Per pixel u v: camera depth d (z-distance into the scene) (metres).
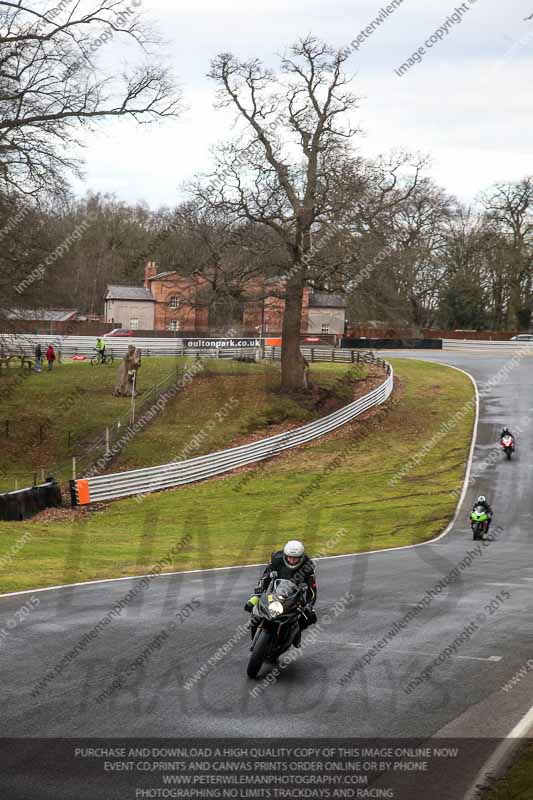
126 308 103.38
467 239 112.50
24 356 61.44
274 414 50.53
